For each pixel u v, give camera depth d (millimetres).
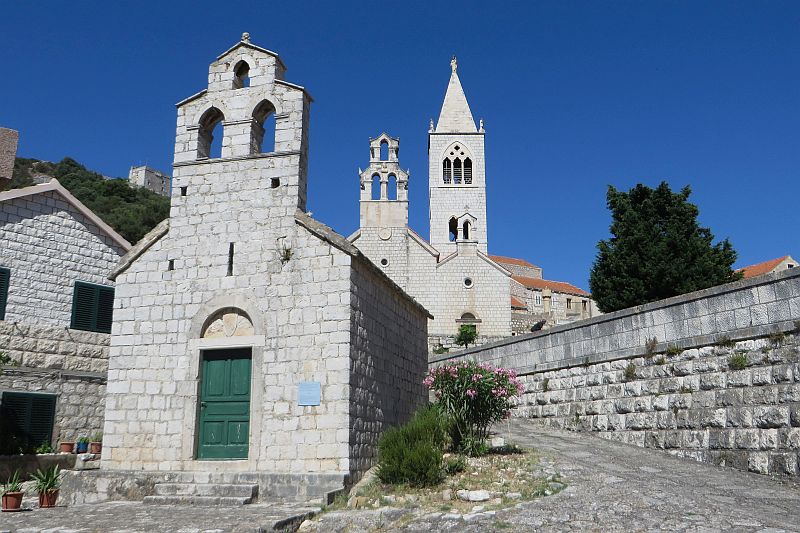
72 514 13320
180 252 17312
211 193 17500
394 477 14383
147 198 78500
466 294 56062
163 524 11719
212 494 14672
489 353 28125
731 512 11070
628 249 33250
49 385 22031
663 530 10219
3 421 20547
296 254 16328
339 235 15977
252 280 16547
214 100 18219
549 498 12398
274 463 15219
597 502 11852
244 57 18266
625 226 33875
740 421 15992
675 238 32375
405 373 20062
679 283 31578
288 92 17656
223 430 16047
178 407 16297
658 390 18828
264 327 16141
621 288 33031
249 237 16875
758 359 15953
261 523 11508
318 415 15180
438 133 74000
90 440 22266
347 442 14844
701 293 17969
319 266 16047
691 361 17938
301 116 17453
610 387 20734
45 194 23312
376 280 17781
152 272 17391
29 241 22641
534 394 24484
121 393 16734
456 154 73625
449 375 17016
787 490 13344
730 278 32781
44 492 14766
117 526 11688
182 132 18219
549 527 10695
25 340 21766
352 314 15766
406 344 20469
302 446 15109
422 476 14078
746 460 15492
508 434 21234
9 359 21109
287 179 16969
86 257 24156
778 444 14867
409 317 21109
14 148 24172
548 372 24000
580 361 22297
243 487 14539
